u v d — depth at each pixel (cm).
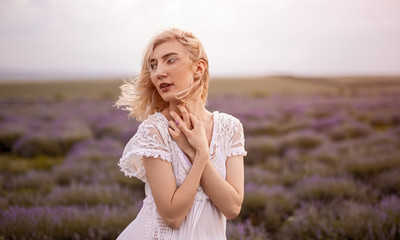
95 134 1334
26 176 669
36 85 8431
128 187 604
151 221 150
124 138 1176
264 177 643
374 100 3156
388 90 5703
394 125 1678
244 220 431
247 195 482
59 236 352
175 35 146
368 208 401
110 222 376
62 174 669
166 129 146
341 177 597
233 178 155
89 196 486
